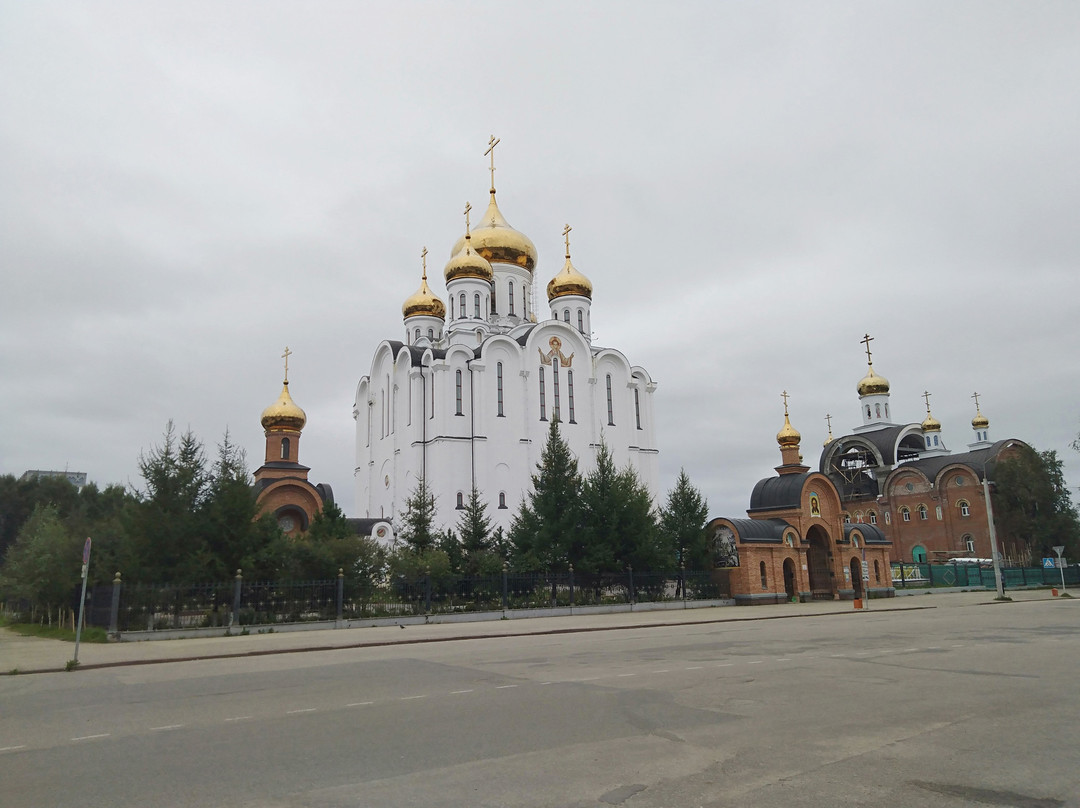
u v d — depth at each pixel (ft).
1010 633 79.10
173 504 99.04
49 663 67.31
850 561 167.73
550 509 135.64
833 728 33.94
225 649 76.95
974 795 24.52
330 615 106.01
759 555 151.74
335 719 37.91
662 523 154.10
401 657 68.23
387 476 211.00
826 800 24.08
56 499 253.03
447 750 30.96
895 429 298.35
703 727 34.45
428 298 230.89
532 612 120.88
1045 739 31.68
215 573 98.99
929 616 108.99
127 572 95.30
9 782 27.71
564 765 28.40
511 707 40.04
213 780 27.40
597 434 210.38
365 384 234.38
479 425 193.06
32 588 114.32
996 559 164.25
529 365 203.31
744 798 24.32
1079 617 102.12
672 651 66.59
